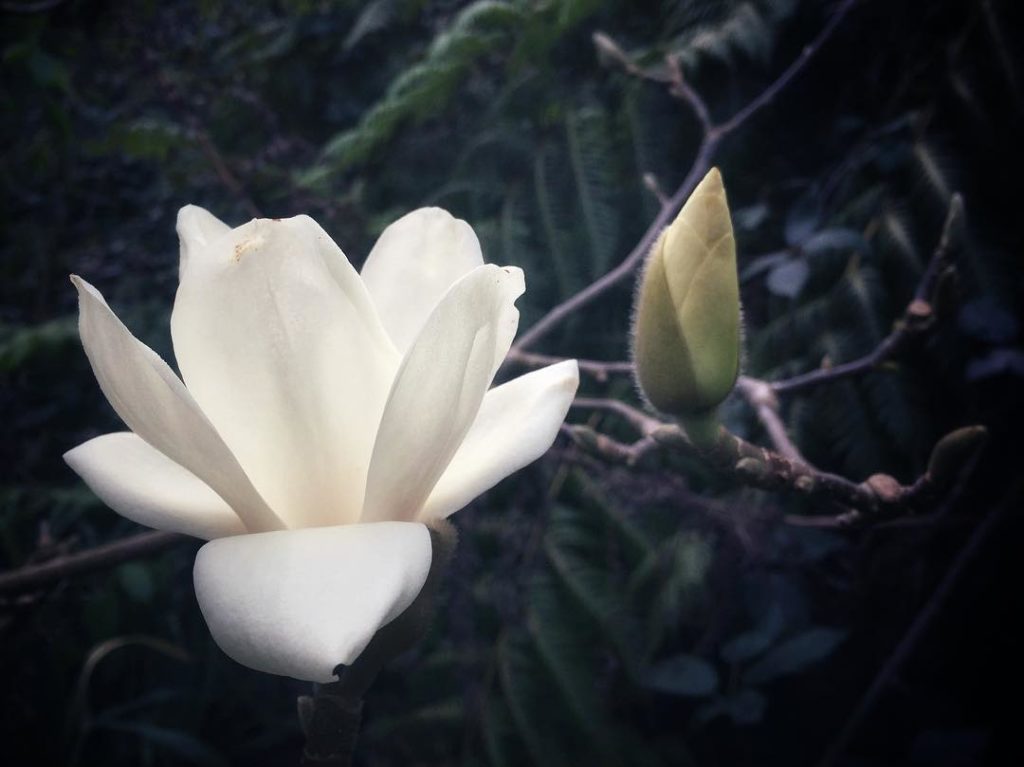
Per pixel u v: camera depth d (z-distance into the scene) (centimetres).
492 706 108
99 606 106
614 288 106
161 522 30
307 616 24
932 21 105
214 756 104
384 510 29
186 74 126
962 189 98
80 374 126
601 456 55
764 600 98
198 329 29
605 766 101
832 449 102
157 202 126
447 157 118
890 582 106
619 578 105
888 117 108
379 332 30
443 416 28
